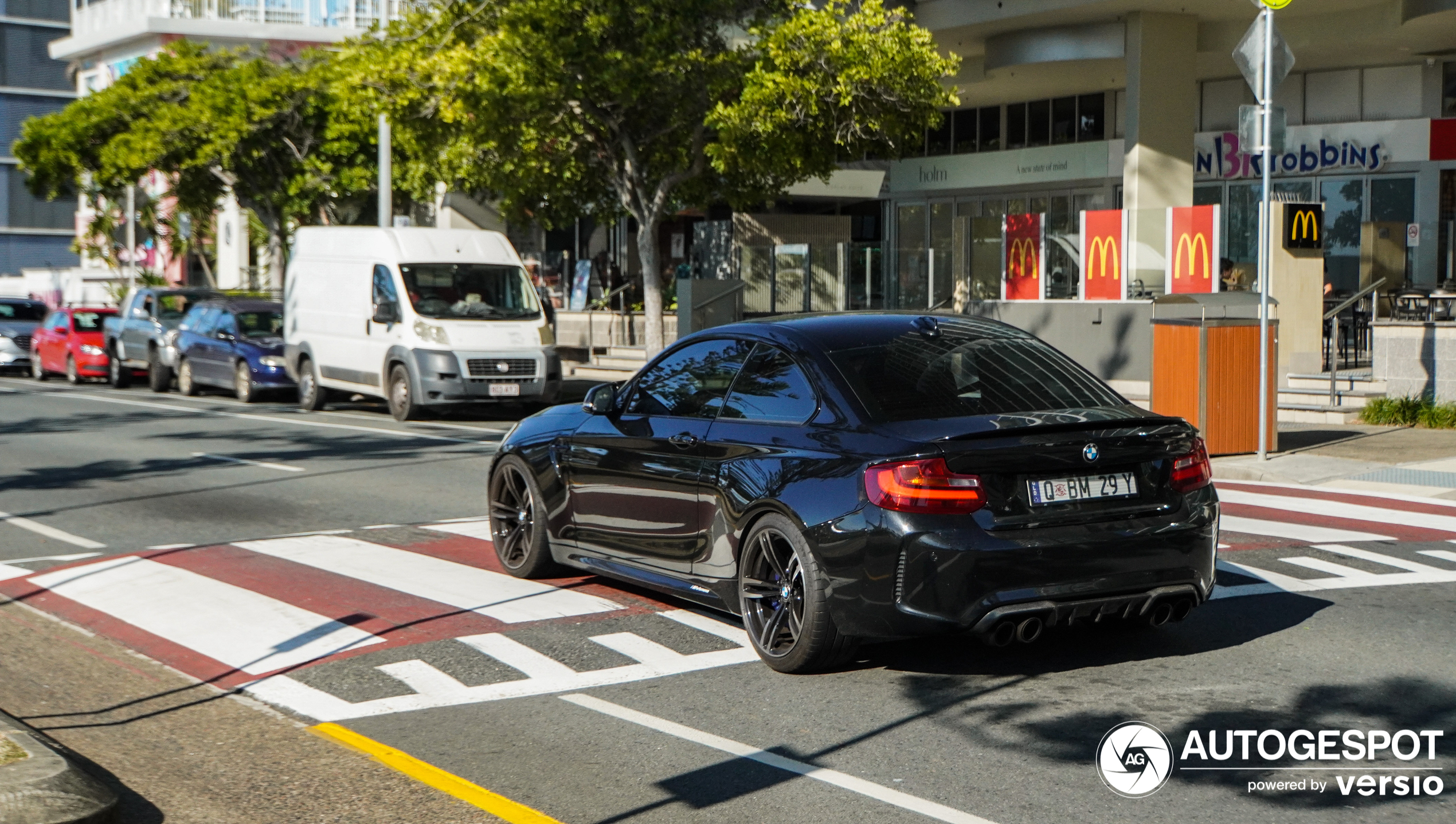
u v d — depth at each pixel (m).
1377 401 17.86
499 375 20.06
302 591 8.52
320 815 4.93
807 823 4.77
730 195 25.62
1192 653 6.91
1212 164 29.30
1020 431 6.16
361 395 25.34
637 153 24.62
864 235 37.31
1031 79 28.31
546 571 8.78
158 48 44.34
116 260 42.03
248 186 34.09
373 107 24.45
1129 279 21.33
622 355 29.53
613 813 4.91
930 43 21.83
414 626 7.62
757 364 7.14
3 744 5.32
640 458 7.59
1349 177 27.47
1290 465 14.03
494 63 21.92
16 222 62.12
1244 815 4.79
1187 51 24.84
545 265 37.16
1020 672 6.63
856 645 6.48
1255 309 17.98
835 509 6.26
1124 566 6.26
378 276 20.77
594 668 6.79
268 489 13.26
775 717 5.99
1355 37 23.92
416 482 13.59
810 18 21.58
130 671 6.97
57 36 62.75
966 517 6.05
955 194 34.94
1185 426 6.66
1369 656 6.82
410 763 5.48
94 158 35.22
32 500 12.80
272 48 44.53
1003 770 5.27
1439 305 21.70
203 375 25.47
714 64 22.70
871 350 6.85
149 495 12.97
